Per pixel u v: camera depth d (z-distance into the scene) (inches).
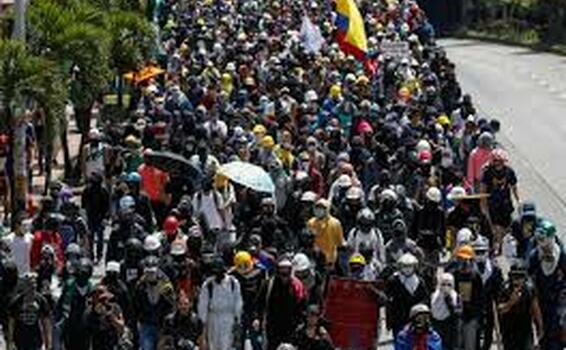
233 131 2783.0
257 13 5201.8
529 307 1849.2
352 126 2947.8
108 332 1761.8
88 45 3026.6
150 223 2269.9
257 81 3521.2
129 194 2277.3
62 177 3189.0
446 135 2930.6
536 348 1884.8
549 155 3976.4
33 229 2177.7
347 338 1895.9
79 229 2118.6
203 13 5221.5
